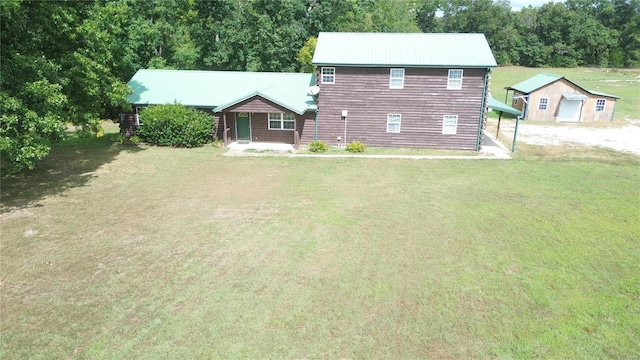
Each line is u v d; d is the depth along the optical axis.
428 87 23.75
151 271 10.95
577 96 34.41
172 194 16.98
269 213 15.05
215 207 15.59
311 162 21.98
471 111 23.86
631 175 20.08
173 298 9.77
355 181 18.89
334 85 24.33
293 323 8.94
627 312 9.40
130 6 34.94
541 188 18.05
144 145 25.19
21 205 15.51
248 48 40.81
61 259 11.52
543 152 24.53
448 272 11.05
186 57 38.44
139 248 12.23
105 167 20.69
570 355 8.08
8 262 11.30
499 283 10.54
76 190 17.33
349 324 8.92
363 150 24.22
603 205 16.02
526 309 9.48
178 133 24.45
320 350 8.16
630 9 86.62
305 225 14.01
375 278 10.72
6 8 14.27
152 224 13.97
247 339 8.45
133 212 15.02
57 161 21.56
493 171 20.59
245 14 41.72
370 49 24.55
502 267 11.34
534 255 12.02
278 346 8.25
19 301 9.59
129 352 8.05
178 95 25.94
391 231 13.59
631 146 26.28
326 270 11.10
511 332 8.72
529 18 90.94
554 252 12.20
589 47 83.00
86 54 20.16
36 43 18.28
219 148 24.67
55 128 15.73
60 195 16.69
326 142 25.48
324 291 10.12
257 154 23.48
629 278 10.80
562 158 23.20
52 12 17.30
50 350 8.07
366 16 53.34
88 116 20.14
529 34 85.94
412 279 10.68
